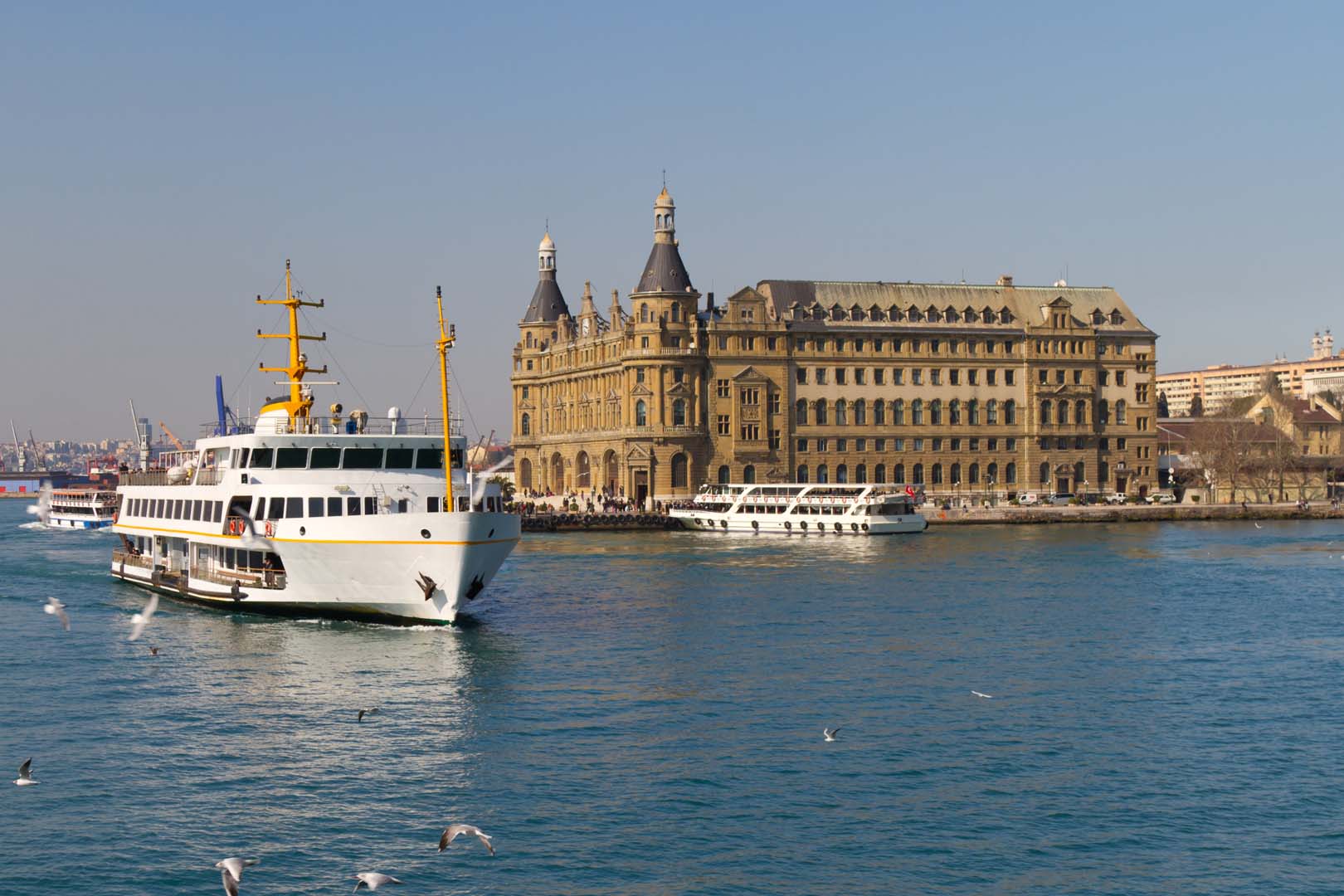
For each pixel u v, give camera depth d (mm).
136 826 48094
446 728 60781
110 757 56062
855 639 83375
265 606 88062
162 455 116125
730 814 49375
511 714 63094
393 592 81688
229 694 67000
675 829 47938
